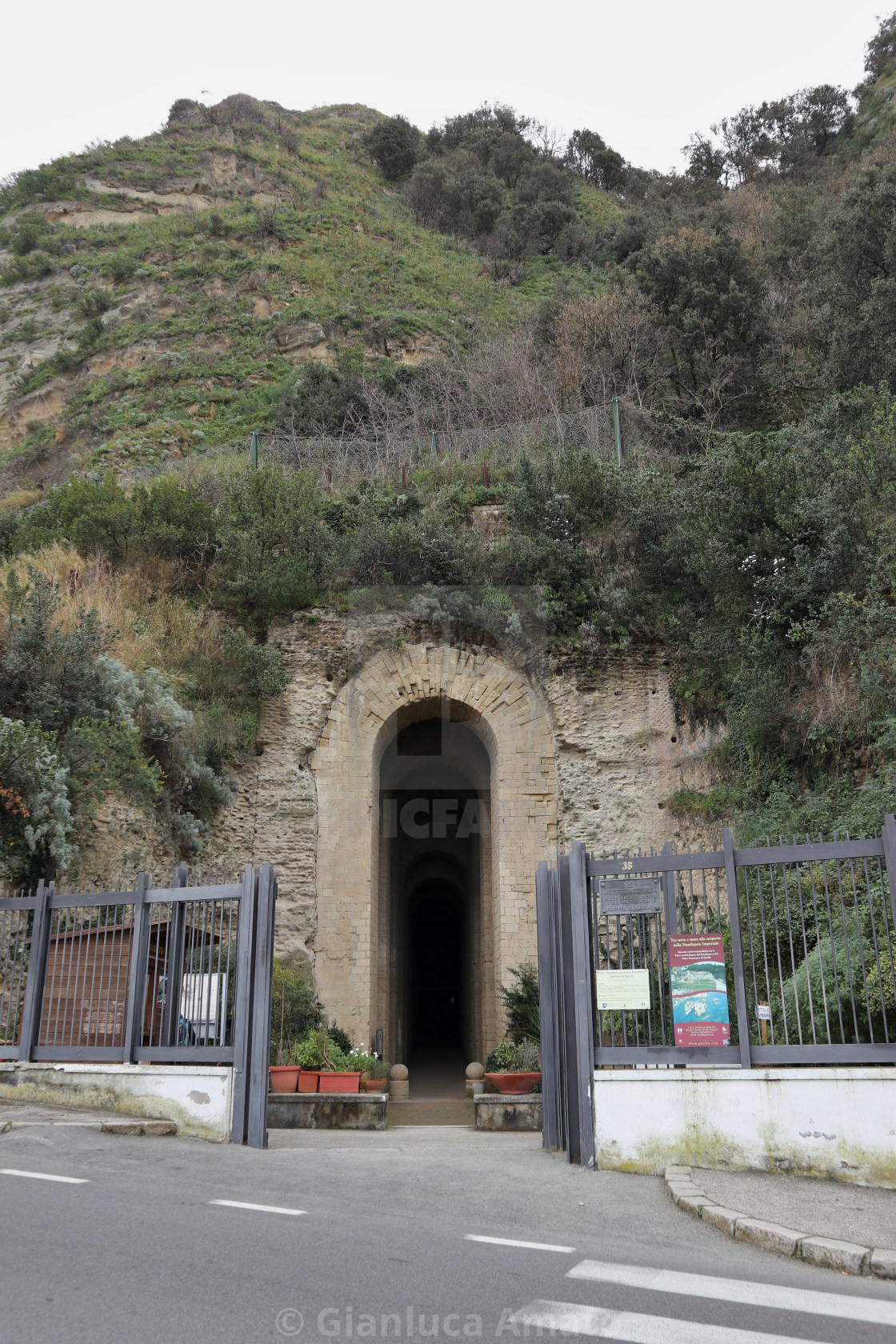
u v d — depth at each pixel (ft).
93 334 155.74
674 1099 25.26
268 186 212.23
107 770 44.86
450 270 182.39
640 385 98.78
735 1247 18.61
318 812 60.44
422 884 104.63
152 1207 19.17
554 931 29.91
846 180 141.38
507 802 61.11
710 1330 13.51
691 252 104.73
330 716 62.34
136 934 31.48
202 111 254.27
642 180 246.27
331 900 58.85
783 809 47.16
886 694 45.16
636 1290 15.33
